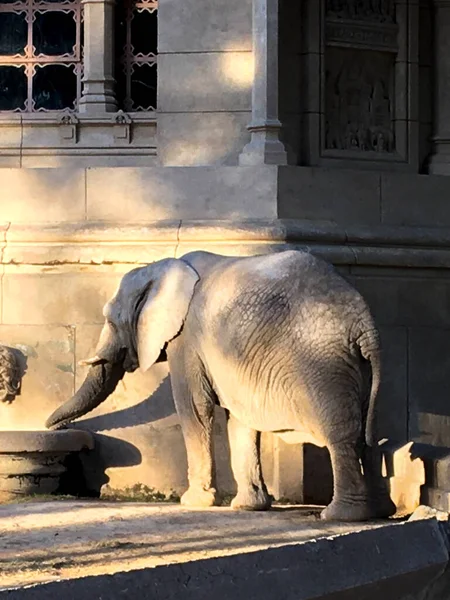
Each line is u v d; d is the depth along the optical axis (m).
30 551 9.41
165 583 7.60
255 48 13.79
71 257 13.33
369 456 11.20
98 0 15.12
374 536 9.17
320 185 13.55
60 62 15.55
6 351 13.26
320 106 14.49
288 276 11.08
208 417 11.83
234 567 8.03
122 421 13.11
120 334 12.19
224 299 11.28
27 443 12.47
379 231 13.62
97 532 10.37
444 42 15.20
